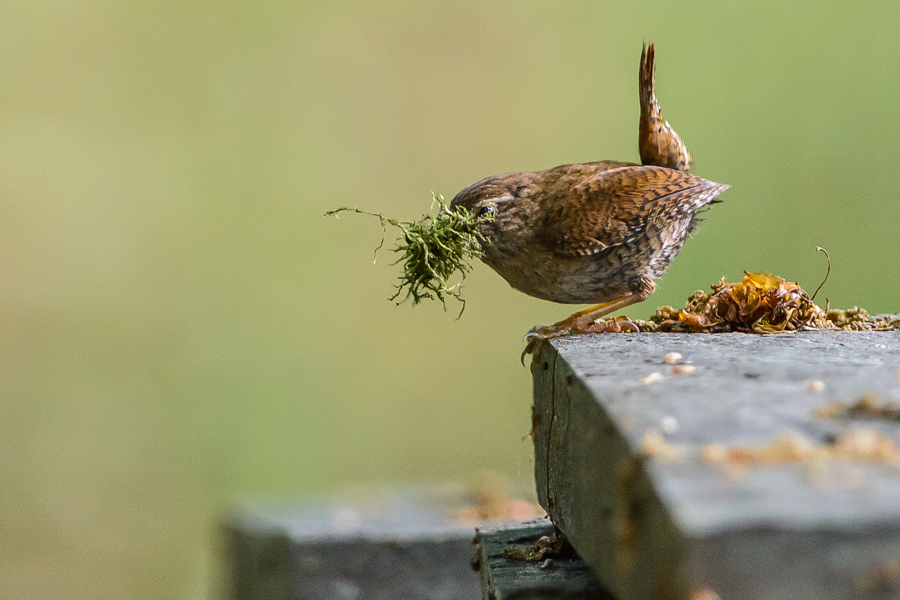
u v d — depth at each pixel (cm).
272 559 543
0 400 1573
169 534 1488
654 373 330
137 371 1600
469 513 600
